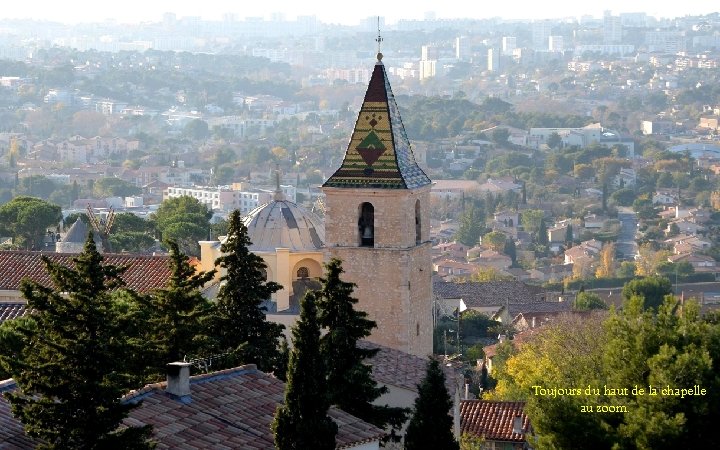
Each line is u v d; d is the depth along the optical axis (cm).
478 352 19575
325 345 8869
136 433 6981
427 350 11894
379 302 11438
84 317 7050
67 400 6944
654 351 8281
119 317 7338
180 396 7788
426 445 8281
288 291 11819
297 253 11888
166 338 8650
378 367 10400
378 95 11556
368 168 11438
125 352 7212
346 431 7988
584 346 14075
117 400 7019
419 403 8350
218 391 8006
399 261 11369
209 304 9269
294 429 7412
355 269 11450
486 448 12294
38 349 7131
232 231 9531
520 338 18675
